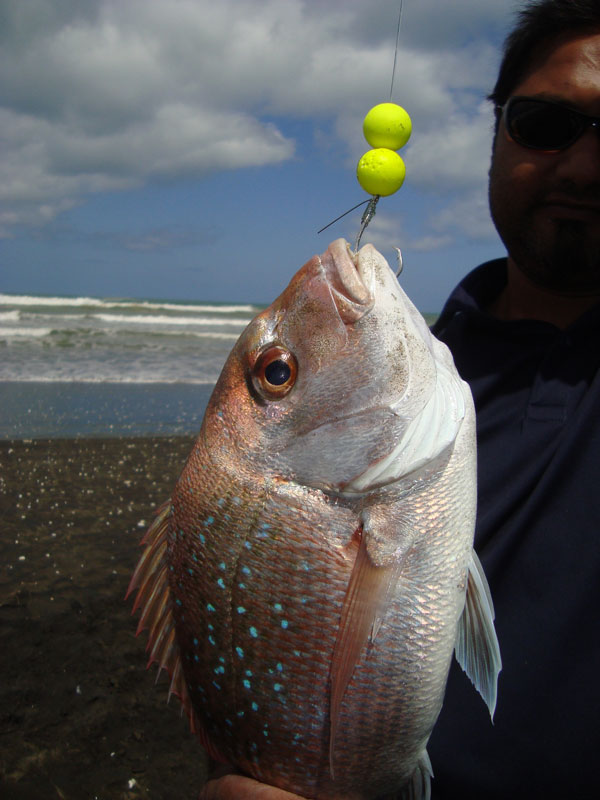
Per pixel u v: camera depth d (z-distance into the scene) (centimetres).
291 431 34
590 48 39
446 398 34
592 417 37
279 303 36
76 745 68
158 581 37
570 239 40
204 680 35
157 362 321
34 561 106
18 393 240
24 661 80
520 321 41
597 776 34
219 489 35
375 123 35
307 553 33
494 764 35
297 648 33
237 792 34
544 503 37
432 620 33
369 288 35
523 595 36
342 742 33
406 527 33
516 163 40
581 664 35
